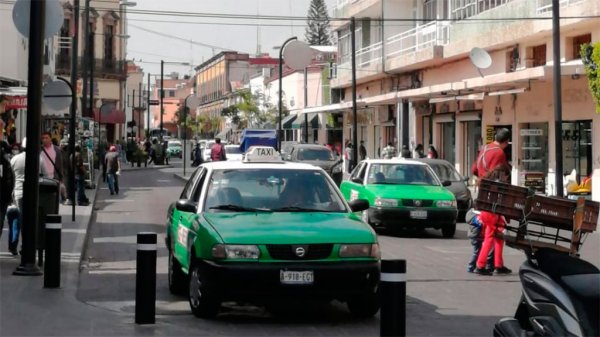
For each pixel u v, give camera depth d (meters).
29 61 13.61
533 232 11.26
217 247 10.56
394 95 44.44
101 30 78.44
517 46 35.88
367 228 11.20
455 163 43.47
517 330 8.09
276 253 10.53
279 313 11.73
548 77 29.88
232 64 105.50
